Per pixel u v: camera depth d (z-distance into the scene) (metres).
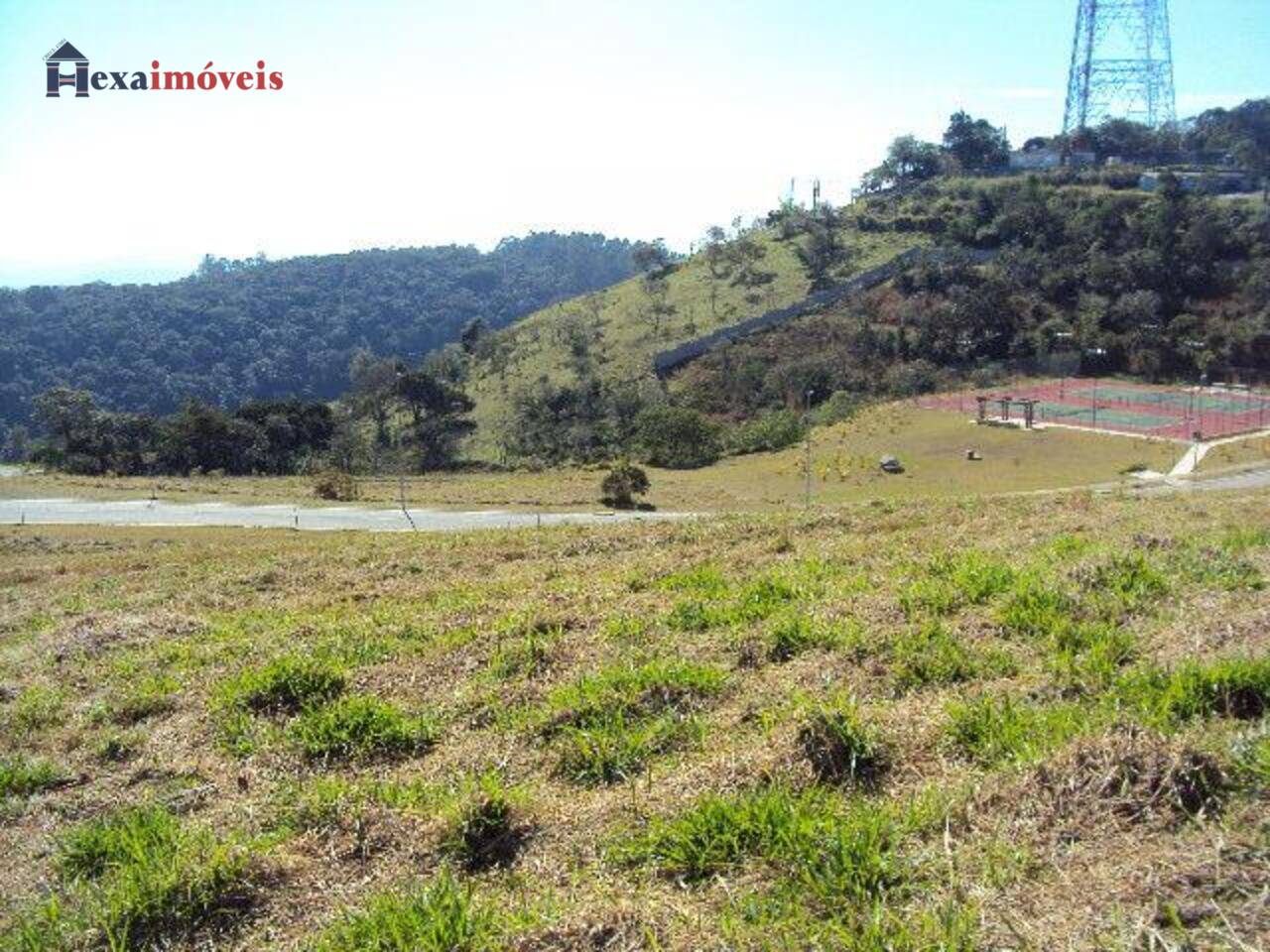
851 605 8.23
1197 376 74.38
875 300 87.19
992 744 5.10
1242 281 81.19
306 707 6.83
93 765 6.45
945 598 8.03
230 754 6.36
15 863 5.14
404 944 3.85
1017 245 91.88
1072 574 8.41
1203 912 3.39
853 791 4.83
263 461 64.00
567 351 93.81
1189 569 8.57
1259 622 6.63
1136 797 4.22
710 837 4.41
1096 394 69.19
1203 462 46.56
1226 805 4.13
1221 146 119.06
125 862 4.84
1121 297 80.62
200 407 65.38
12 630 12.01
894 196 113.69
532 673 7.27
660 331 92.12
